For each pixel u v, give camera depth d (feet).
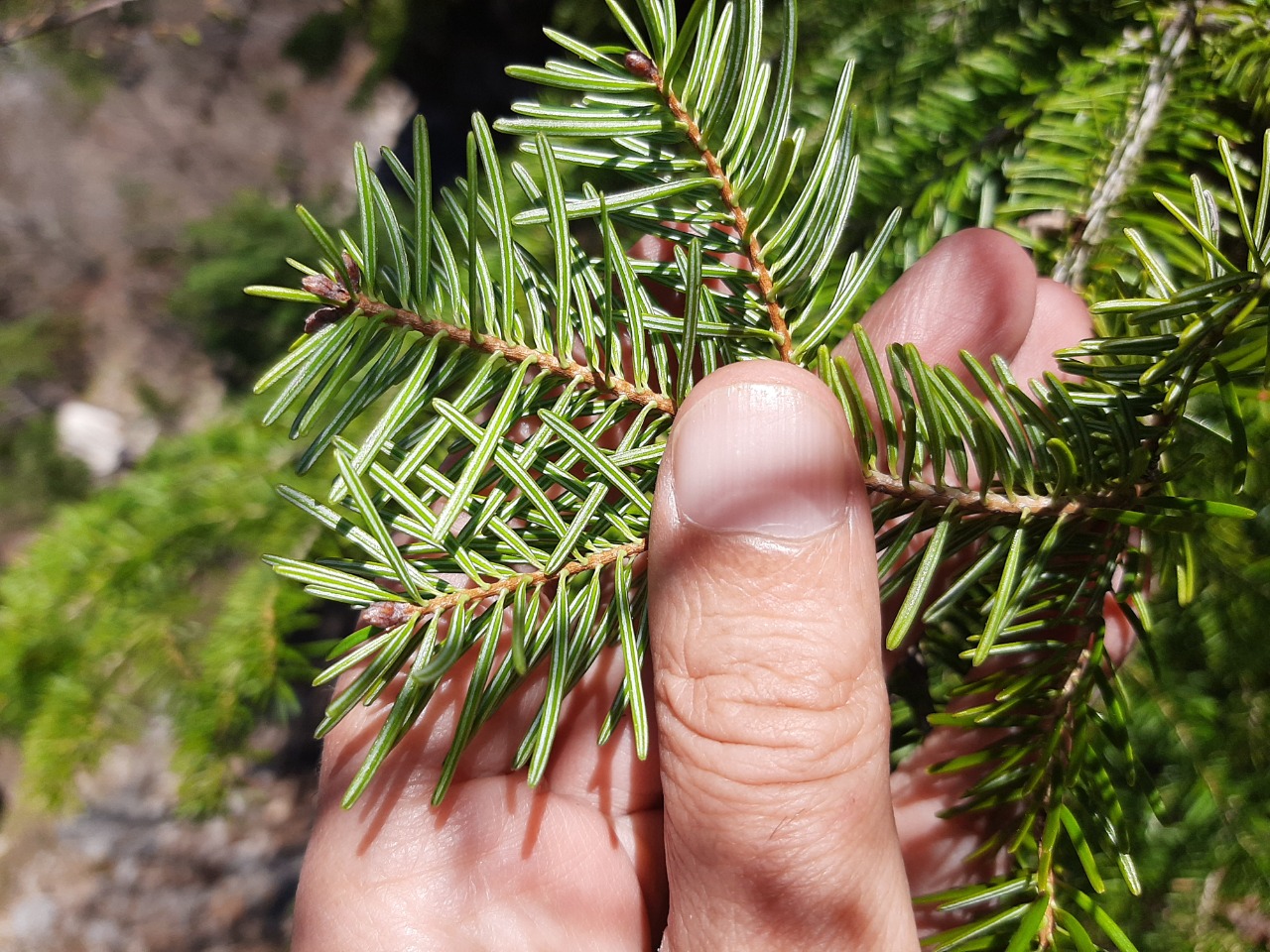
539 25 1.24
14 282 1.71
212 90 1.85
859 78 0.54
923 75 0.52
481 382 0.31
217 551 0.67
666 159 0.32
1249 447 0.39
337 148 1.75
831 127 0.32
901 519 0.44
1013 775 0.35
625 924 0.47
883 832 0.34
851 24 0.59
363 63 1.76
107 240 1.76
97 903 1.20
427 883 0.44
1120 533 0.33
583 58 0.30
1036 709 0.35
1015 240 0.47
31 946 1.18
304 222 0.28
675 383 0.36
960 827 0.48
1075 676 0.35
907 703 0.47
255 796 1.23
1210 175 0.44
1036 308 0.46
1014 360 0.46
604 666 0.45
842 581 0.33
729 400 0.32
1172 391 0.30
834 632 0.33
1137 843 0.46
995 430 0.30
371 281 0.29
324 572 0.30
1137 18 0.46
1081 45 0.47
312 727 1.22
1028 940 0.32
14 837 1.25
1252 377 0.31
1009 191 0.46
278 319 1.06
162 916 1.19
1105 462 0.33
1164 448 0.31
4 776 1.29
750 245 0.32
